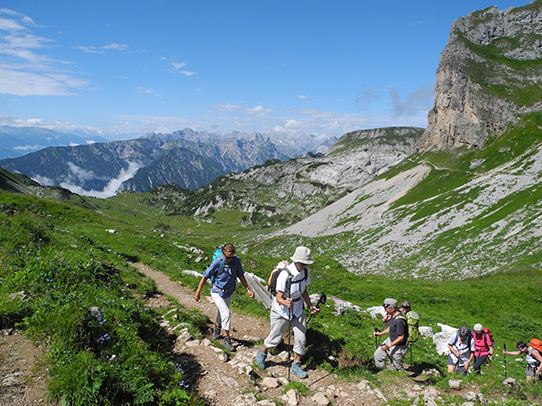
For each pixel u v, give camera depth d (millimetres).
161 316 10469
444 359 13633
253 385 6711
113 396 4723
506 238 57094
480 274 48812
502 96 128500
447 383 8008
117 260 18125
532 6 156625
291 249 102875
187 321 10180
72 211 41781
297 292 7266
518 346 11734
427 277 54406
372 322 17141
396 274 60406
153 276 18453
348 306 19781
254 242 141125
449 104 143250
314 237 109250
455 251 61125
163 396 5250
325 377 7559
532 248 49812
